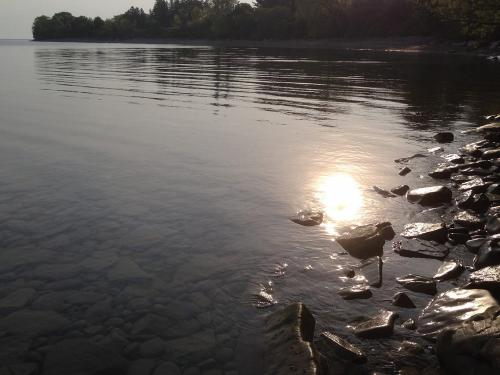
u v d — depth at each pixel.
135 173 4.83
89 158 5.38
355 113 9.03
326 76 16.66
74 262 2.97
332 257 3.14
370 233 3.32
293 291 2.71
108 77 16.12
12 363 2.09
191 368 2.09
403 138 6.79
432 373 2.04
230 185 4.50
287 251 3.20
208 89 12.87
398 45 41.56
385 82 14.68
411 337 2.32
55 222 3.55
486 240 3.19
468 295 2.52
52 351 2.17
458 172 5.04
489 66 21.31
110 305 2.53
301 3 54.47
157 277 2.82
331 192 4.38
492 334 2.02
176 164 5.20
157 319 2.42
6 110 8.65
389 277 2.90
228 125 7.66
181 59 27.42
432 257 3.16
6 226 3.46
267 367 2.08
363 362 2.13
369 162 5.45
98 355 2.15
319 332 2.34
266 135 6.88
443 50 35.78
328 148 6.10
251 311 2.51
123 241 3.27
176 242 3.27
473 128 7.49
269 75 17.11
